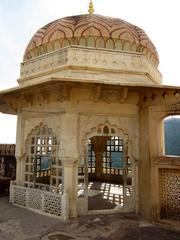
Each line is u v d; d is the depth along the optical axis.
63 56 7.87
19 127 8.39
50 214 6.97
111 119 7.50
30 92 7.64
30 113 8.13
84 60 7.77
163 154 7.05
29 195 7.68
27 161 8.30
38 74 8.38
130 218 6.90
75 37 8.23
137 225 6.37
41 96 7.32
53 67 8.07
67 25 8.58
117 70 7.90
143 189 7.22
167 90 6.77
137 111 7.71
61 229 5.97
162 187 6.80
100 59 7.88
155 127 7.00
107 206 7.89
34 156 8.05
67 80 6.28
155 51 9.58
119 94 7.37
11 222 6.42
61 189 7.08
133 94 7.48
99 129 7.47
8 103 8.35
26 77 8.77
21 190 7.97
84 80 6.36
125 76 7.96
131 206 7.49
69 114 7.12
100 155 12.76
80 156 7.16
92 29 8.27
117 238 5.51
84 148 7.26
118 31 8.45
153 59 9.45
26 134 8.23
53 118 7.50
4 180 9.67
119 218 6.88
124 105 7.60
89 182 12.19
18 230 5.87
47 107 7.65
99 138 12.68
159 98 6.94
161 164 6.70
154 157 6.82
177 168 6.45
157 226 6.36
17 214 7.10
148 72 8.19
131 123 7.66
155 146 6.94
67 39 8.29
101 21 8.66
